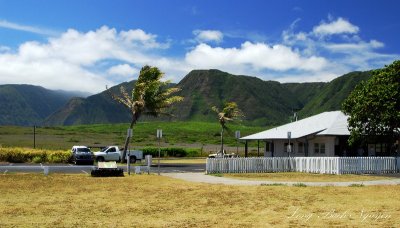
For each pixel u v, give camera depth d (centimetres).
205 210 1638
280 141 4847
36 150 4788
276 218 1472
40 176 2906
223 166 3359
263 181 2709
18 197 1961
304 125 4638
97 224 1379
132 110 4947
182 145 10506
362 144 3797
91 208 1681
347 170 3288
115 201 1861
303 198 1930
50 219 1457
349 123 3684
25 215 1527
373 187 2350
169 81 5106
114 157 4806
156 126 18025
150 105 5019
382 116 3444
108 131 16050
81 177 2898
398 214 1536
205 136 14250
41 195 2031
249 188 2311
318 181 2730
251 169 3447
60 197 1972
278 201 1845
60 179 2747
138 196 2012
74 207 1702
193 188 2319
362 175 3177
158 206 1728
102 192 2148
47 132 12925
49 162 4631
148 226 1349
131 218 1482
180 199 1919
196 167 4200
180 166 4372
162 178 2878
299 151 4525
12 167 3806
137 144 10306
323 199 1897
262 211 1609
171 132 15950
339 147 4116
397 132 3666
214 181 2703
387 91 3466
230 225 1359
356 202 1811
